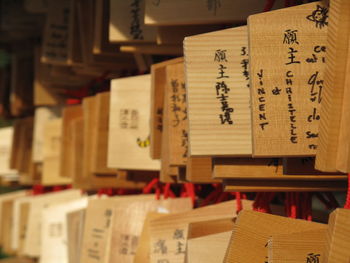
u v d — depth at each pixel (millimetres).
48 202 2230
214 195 1294
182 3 1086
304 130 835
